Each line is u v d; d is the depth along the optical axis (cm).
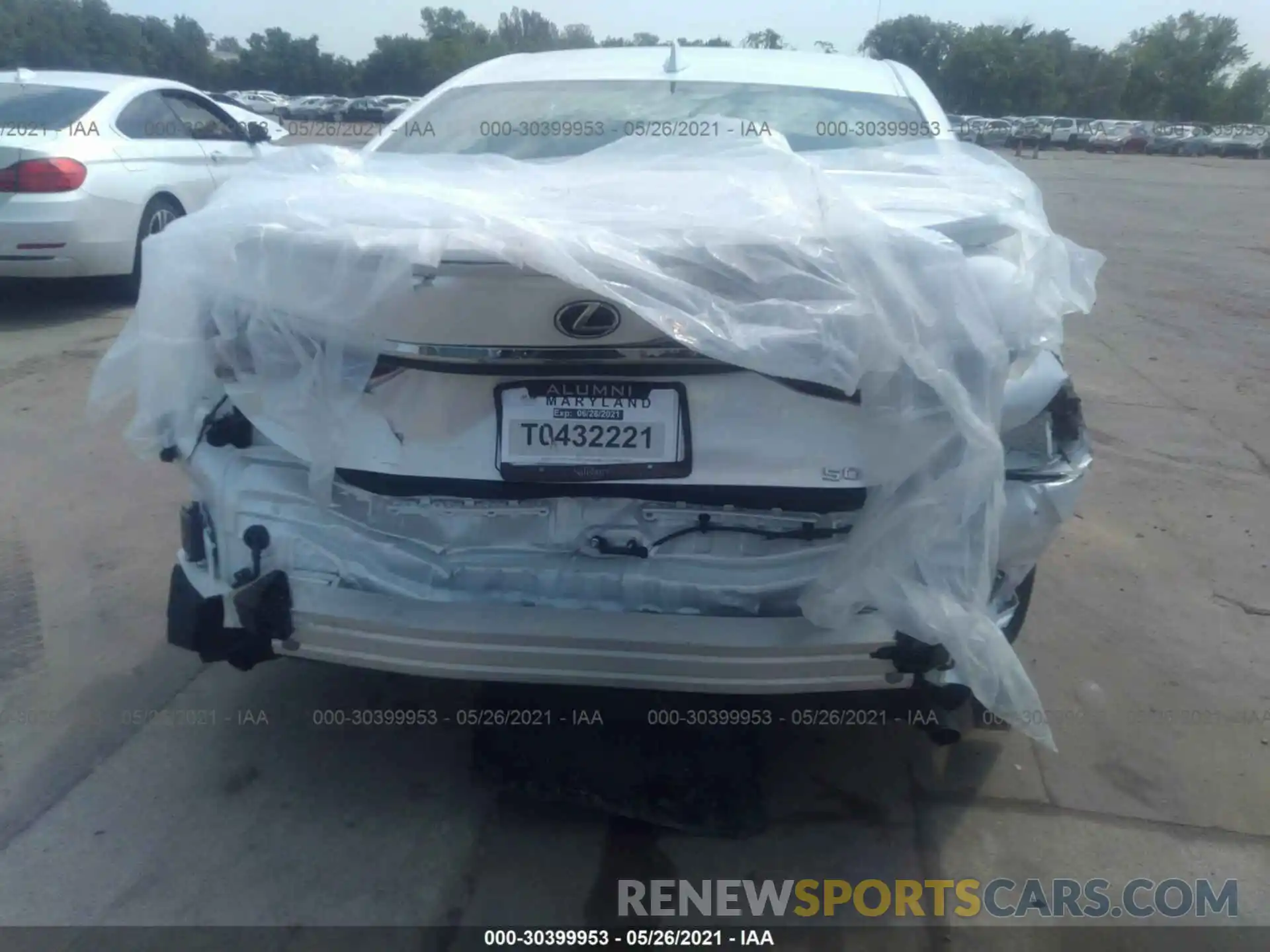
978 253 218
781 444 216
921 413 214
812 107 320
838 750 286
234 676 311
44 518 407
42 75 750
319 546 229
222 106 859
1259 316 898
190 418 241
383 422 223
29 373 583
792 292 204
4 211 666
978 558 218
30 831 250
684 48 375
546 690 282
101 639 328
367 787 267
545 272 200
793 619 219
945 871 247
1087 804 270
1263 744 296
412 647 221
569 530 223
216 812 257
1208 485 485
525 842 250
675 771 268
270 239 216
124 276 747
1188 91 8494
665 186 228
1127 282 1062
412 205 218
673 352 210
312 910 230
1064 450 243
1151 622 360
